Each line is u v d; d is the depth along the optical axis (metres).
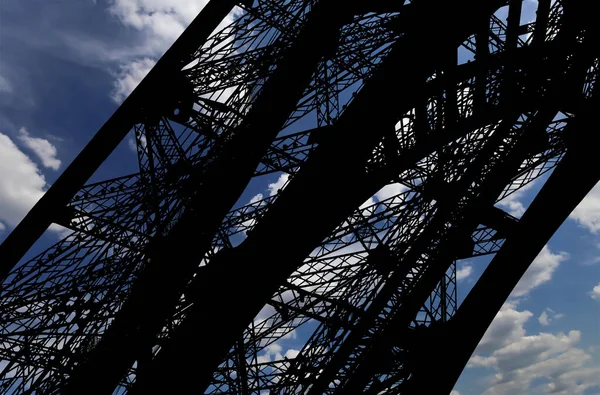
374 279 16.11
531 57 16.48
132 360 12.84
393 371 16.45
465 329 16.09
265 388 14.98
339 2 14.39
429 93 15.52
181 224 13.51
